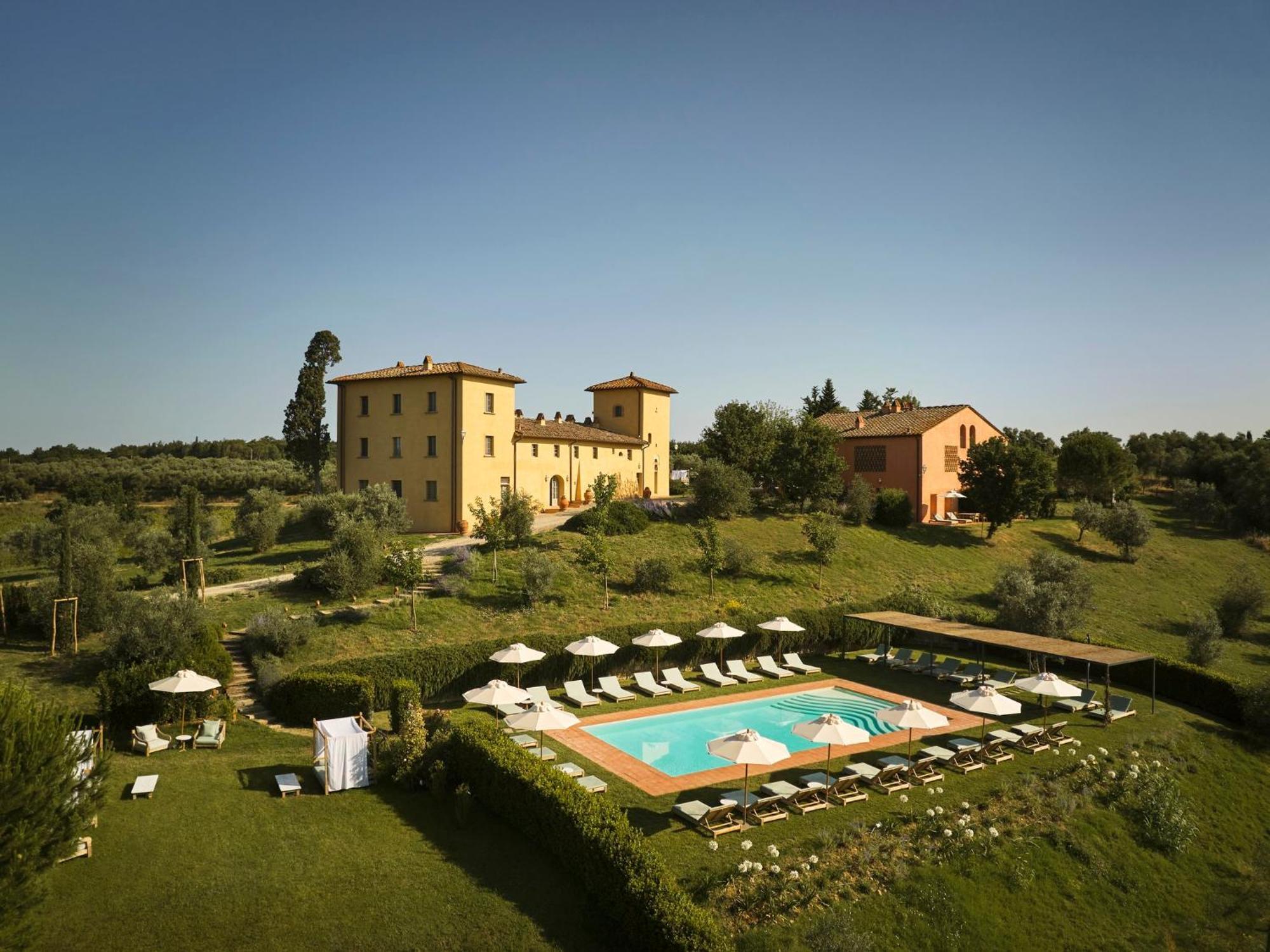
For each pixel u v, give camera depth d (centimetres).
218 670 2406
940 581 4441
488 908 1330
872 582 4259
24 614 2708
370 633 2847
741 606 3556
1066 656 2527
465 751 1786
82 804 1162
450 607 3152
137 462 9538
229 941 1221
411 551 3169
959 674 2980
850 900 1433
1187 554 5478
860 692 2783
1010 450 5194
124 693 2106
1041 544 5394
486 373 4772
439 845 1537
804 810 1727
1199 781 2130
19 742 1088
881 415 6488
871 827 1667
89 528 4053
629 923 1246
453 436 4650
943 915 1444
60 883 1337
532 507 4403
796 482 5128
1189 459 7969
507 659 2412
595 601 3425
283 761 1972
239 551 4344
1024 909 1530
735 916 1350
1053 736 2255
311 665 2586
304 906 1319
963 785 1920
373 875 1420
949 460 5984
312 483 7438
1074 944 1482
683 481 7869
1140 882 1686
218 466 9506
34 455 10619
